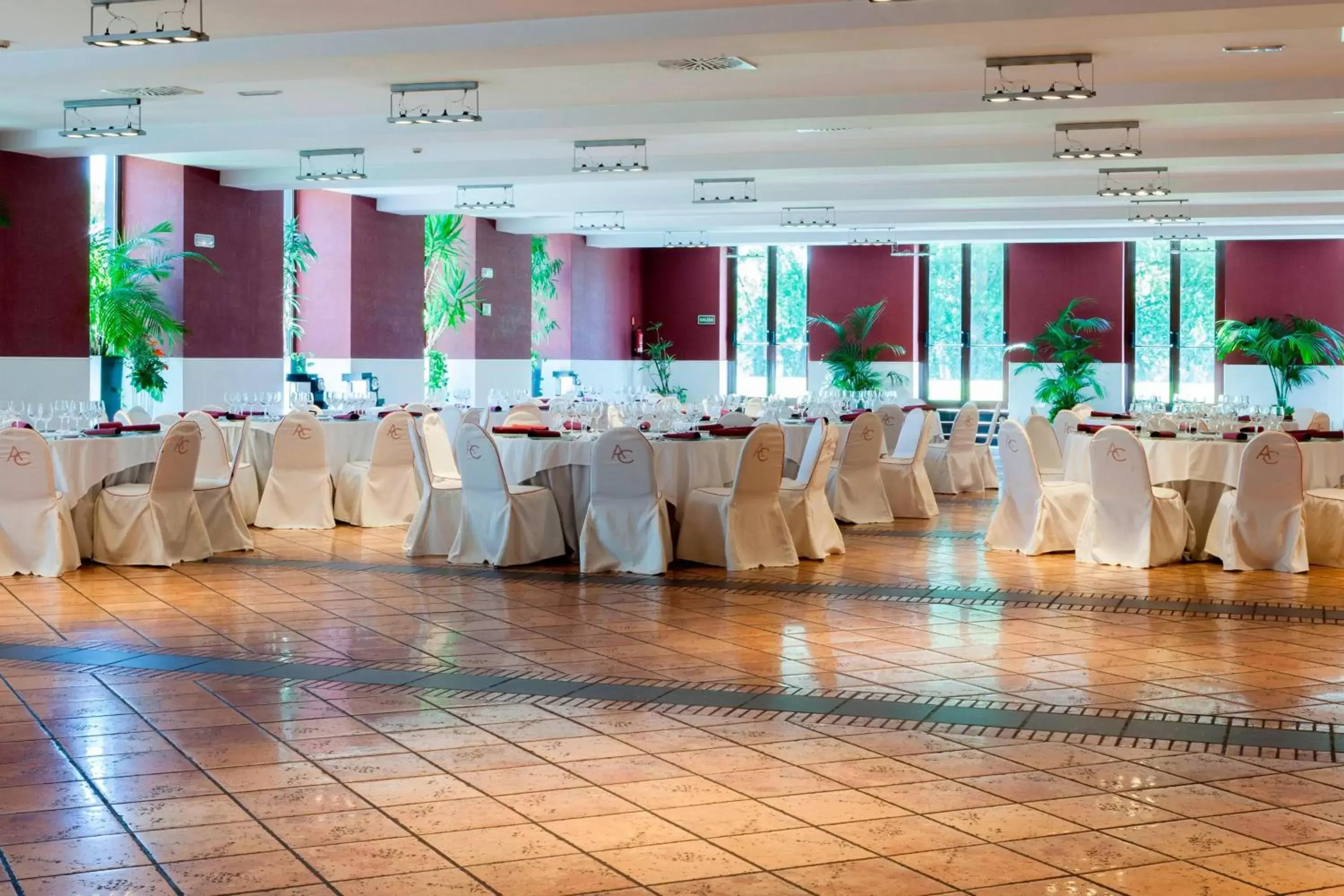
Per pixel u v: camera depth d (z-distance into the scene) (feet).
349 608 24.89
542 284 74.90
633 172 47.03
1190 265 77.46
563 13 28.02
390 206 60.03
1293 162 44.19
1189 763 15.58
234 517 32.30
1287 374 73.87
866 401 59.00
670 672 19.92
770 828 13.43
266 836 13.16
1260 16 25.84
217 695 18.52
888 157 45.85
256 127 41.27
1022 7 26.32
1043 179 53.98
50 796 14.29
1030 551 32.37
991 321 80.07
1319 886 11.96
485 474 29.71
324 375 59.16
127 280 47.32
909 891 11.86
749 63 31.78
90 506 30.09
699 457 30.30
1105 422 43.34
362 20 28.86
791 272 84.02
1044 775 15.12
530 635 22.52
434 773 15.12
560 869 12.35
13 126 41.27
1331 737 16.66
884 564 30.78
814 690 18.94
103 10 27.81
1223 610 25.12
